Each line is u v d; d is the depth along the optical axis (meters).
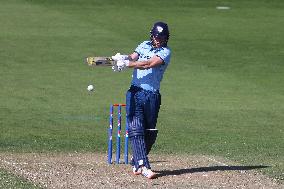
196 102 78.56
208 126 66.25
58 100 77.12
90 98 78.94
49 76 89.81
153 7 140.25
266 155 53.47
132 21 127.69
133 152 44.34
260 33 123.00
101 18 129.12
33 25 121.19
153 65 43.84
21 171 44.09
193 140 59.31
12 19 124.88
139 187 41.31
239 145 57.62
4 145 54.31
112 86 85.88
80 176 43.34
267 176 45.28
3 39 110.38
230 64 100.81
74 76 90.44
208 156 52.25
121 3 142.12
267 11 141.75
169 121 68.25
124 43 111.25
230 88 86.81
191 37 117.44
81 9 135.62
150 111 44.56
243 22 131.38
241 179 44.12
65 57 101.12
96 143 56.78
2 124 63.94
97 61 43.19
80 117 69.00
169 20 130.38
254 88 87.31
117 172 44.88
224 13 138.38
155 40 44.56
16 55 100.94
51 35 114.50
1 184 40.75
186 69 96.69
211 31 122.94
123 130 63.34
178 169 46.66
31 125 64.06
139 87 44.38
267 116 72.31
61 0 142.12
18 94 79.25
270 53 108.75
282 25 130.25
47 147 54.06
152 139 45.41
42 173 43.69
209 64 100.31
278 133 63.94
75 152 52.50
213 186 42.09
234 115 72.31
